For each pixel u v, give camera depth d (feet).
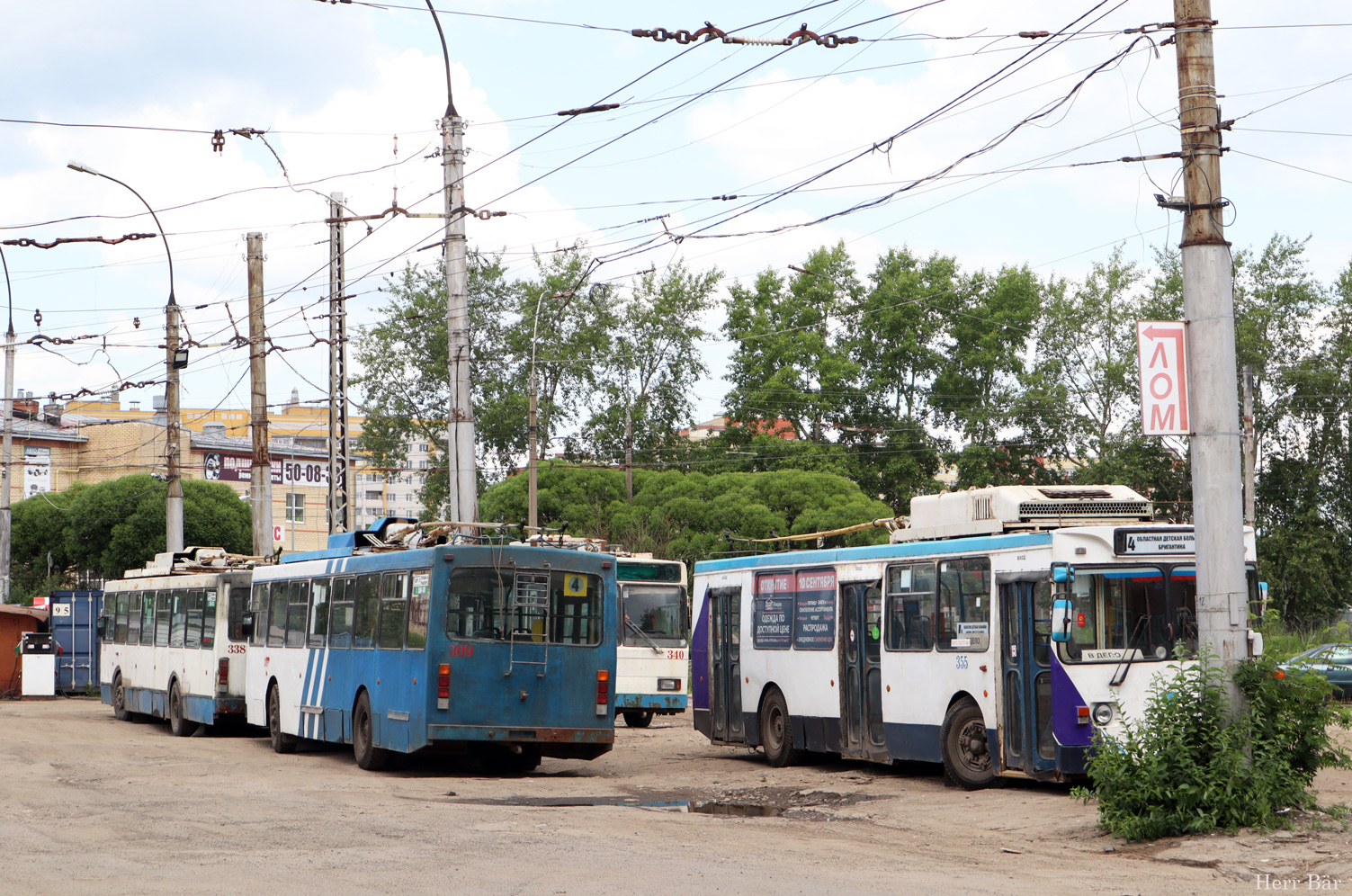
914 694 55.88
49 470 257.55
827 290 210.79
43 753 71.36
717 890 29.60
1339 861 34.17
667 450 214.90
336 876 31.09
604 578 60.85
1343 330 184.96
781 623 66.28
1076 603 47.96
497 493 161.27
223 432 291.38
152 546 189.16
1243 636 41.29
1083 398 193.57
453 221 79.92
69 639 139.64
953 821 44.93
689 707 116.47
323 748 78.74
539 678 58.54
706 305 217.77
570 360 205.57
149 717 108.47
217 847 36.04
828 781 57.62
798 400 203.51
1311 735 40.57
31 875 31.22
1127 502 53.57
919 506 58.03
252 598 83.20
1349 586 180.04
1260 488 183.73
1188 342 42.68
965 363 200.44
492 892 29.07
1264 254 185.68
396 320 211.61
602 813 45.50
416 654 58.39
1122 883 32.17
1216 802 38.88
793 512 155.53
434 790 53.83
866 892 29.73
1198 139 42.88
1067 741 47.16
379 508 422.00
